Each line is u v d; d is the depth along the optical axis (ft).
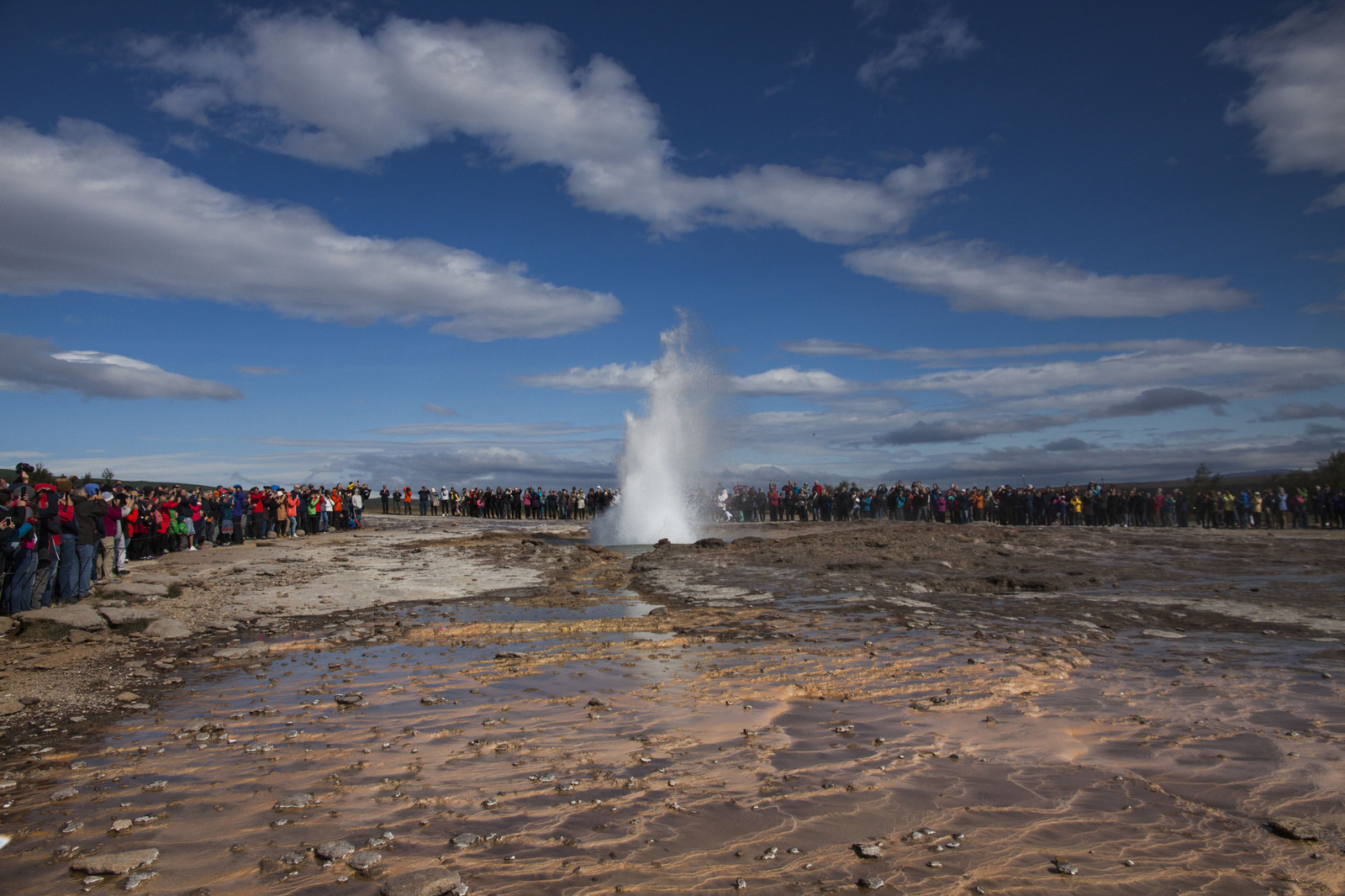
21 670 23.61
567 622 31.53
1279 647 25.55
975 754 14.43
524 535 93.50
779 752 14.65
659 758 14.38
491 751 14.96
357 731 16.55
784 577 46.39
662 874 9.62
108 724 17.67
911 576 46.44
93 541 37.55
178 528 60.13
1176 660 23.44
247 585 42.52
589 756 14.51
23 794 12.99
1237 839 10.60
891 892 9.07
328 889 9.31
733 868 9.78
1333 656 24.06
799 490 131.85
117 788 13.20
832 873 9.61
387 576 48.32
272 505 80.84
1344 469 125.80
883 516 123.13
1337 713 17.19
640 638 28.02
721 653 24.81
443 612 35.27
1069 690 19.57
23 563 31.50
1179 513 105.09
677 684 20.58
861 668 22.21
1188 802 11.97
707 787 12.82
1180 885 9.25
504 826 11.23
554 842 10.65
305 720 17.56
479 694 19.83
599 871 9.74
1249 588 40.63
